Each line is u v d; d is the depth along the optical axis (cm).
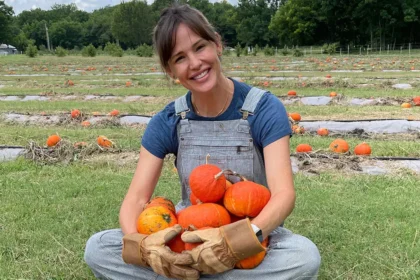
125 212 298
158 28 274
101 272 301
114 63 3569
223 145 296
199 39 268
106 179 575
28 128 934
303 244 272
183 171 307
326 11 5906
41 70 2933
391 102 1174
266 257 274
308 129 905
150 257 255
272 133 287
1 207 475
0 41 9750
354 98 1221
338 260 349
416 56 3684
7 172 616
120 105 1239
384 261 343
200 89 278
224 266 250
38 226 427
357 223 415
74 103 1297
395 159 636
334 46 4694
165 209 283
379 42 5772
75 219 439
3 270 345
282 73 2202
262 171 303
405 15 5375
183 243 270
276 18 6525
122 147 728
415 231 394
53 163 655
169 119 310
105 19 11612
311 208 452
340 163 611
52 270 346
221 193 273
